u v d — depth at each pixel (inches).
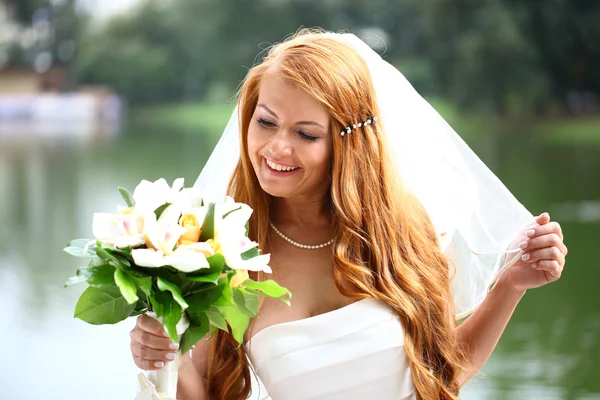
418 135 122.5
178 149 1707.7
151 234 84.7
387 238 113.0
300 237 115.0
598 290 569.6
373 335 109.3
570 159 1503.4
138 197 88.0
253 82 108.9
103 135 2113.7
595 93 2417.6
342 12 3014.3
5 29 3193.9
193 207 92.0
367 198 111.8
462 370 116.1
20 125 2541.8
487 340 120.0
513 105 2353.6
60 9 3216.0
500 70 2338.8
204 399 110.7
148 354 91.8
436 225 122.9
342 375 108.3
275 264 114.3
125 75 3221.0
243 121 110.6
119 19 3282.5
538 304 534.0
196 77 3240.7
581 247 726.5
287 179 106.7
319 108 105.9
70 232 842.8
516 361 402.6
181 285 86.9
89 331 459.8
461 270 124.1
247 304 93.2
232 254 87.4
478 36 2329.0
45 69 3134.8
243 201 114.0
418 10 2655.0
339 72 107.5
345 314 109.5
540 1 2353.6
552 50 2374.5
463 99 2388.0
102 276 85.4
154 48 3250.5
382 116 119.7
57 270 660.7
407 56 2691.9
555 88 2410.2
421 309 112.7
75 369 388.2
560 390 356.5
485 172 122.2
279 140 105.1
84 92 3166.8
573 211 941.8
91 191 1130.0
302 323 108.7
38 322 485.1
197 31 3174.2
